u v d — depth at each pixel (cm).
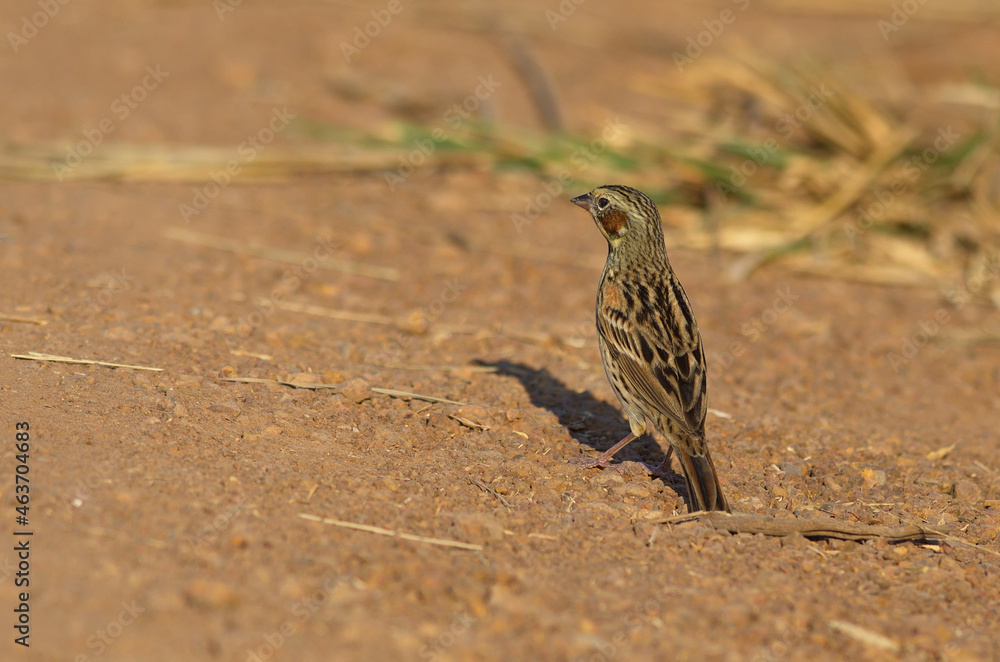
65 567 817
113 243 1734
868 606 924
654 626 852
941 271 2044
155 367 1251
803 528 1045
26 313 1370
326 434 1152
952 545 1073
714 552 995
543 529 1004
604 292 1212
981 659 855
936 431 1431
